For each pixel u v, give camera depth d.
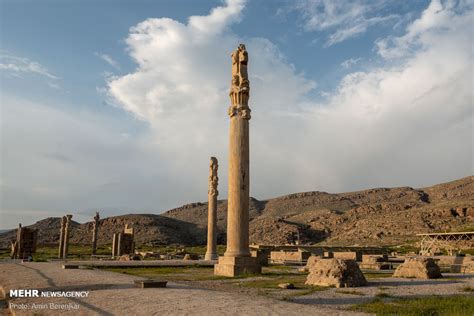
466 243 76.12
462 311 10.77
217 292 13.95
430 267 22.47
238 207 24.38
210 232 43.25
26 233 60.19
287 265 36.94
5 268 27.14
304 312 10.05
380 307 11.37
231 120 25.55
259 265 24.31
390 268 32.84
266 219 198.75
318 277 18.33
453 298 13.16
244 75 25.89
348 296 14.27
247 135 25.38
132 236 63.50
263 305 11.03
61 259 49.72
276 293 15.16
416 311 10.80
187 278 21.69
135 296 12.74
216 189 44.06
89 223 182.62
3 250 84.38
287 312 10.00
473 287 17.11
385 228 145.62
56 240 161.00
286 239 163.38
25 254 59.28
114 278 19.09
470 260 34.03
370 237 138.50
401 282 19.53
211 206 43.66
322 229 175.75
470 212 141.12
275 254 50.62
